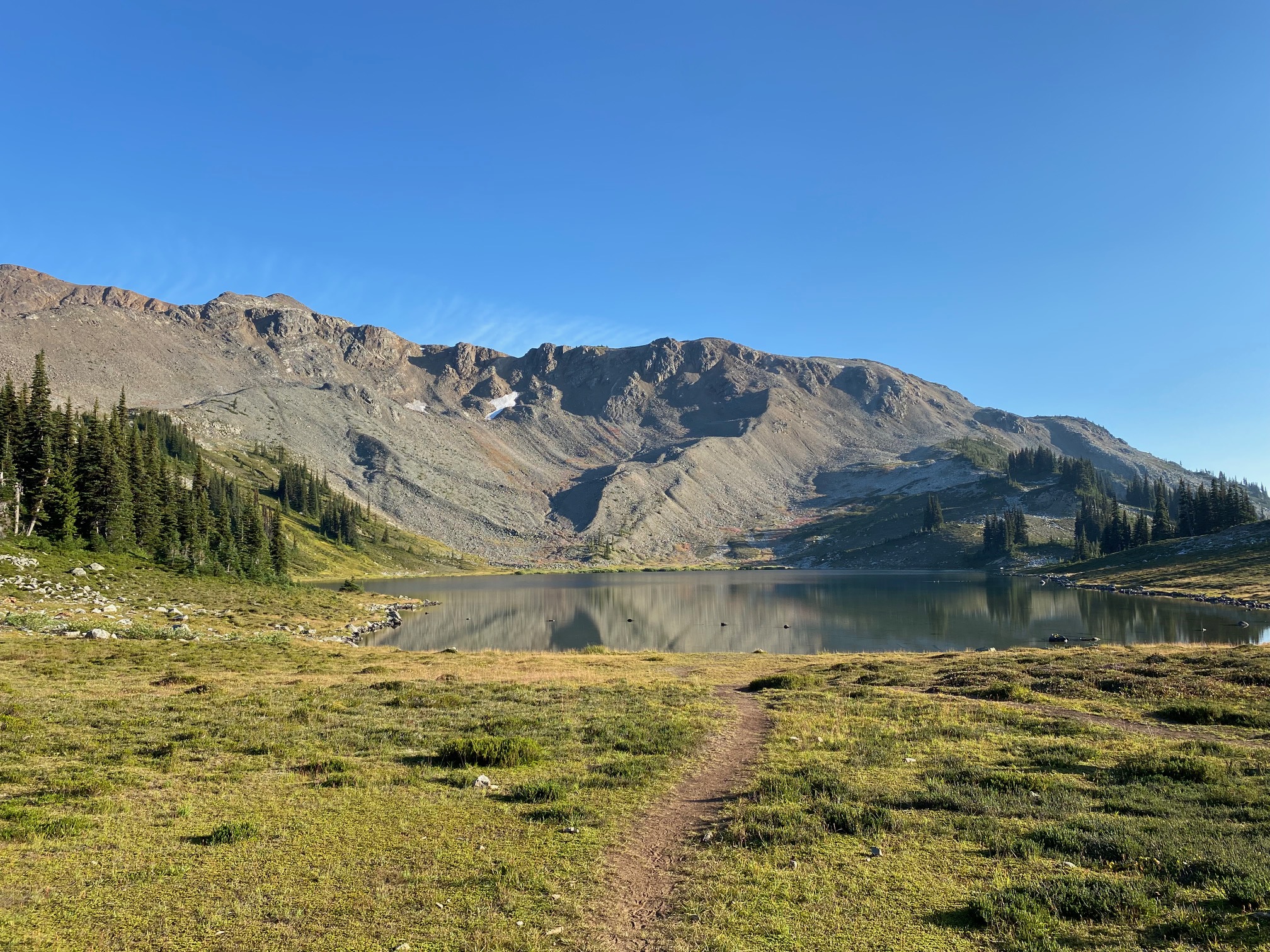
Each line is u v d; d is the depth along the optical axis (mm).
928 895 11789
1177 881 11727
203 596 85438
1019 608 120938
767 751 22703
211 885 12148
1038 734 24578
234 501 188750
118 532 91688
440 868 13047
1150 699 30625
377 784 18578
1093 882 11742
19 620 50156
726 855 13672
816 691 36781
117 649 44625
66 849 13500
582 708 30859
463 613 130625
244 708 28688
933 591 164375
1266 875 11469
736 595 168875
